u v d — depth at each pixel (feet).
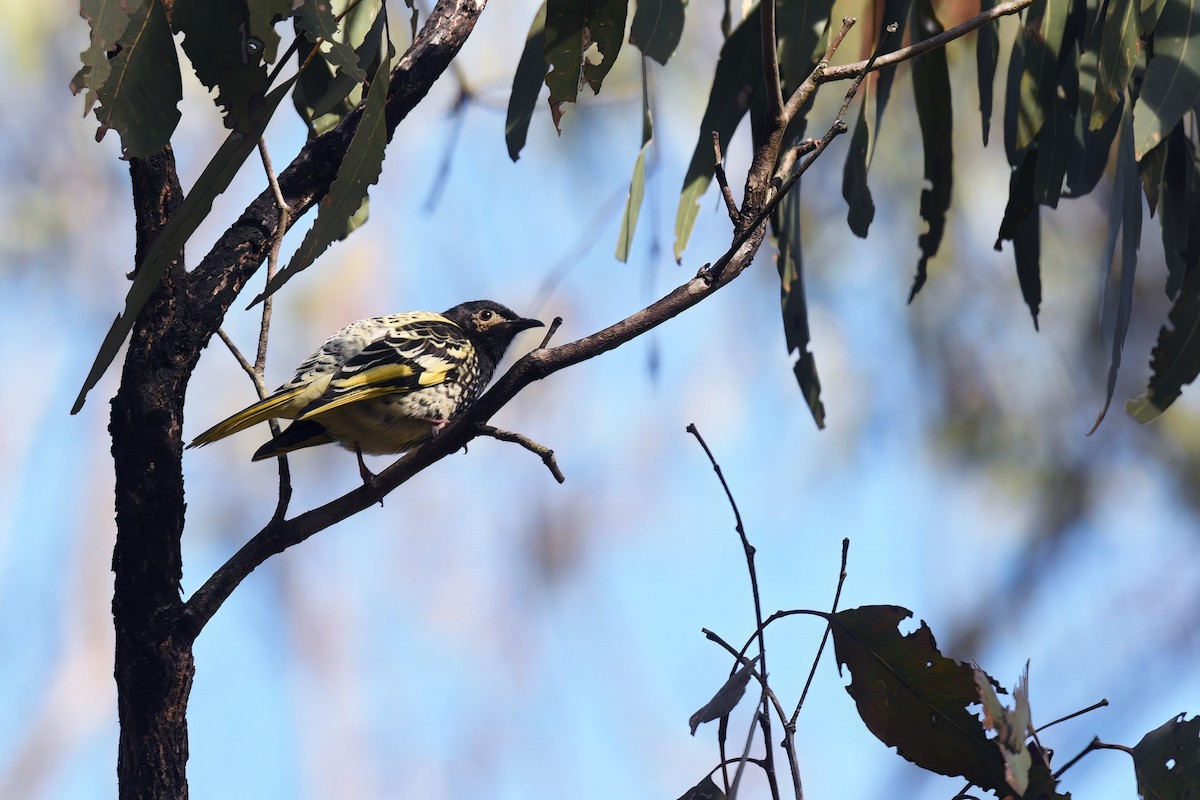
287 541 19.66
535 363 19.06
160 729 19.03
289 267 17.19
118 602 19.25
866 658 18.92
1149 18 22.81
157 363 19.42
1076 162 27.73
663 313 19.07
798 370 27.89
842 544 18.88
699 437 18.06
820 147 18.20
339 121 24.80
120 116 17.20
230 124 17.79
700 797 17.31
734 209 19.06
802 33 26.58
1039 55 26.32
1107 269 27.25
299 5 17.17
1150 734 17.88
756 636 17.54
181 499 19.54
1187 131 29.12
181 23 17.48
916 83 28.78
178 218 17.60
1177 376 26.27
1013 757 16.29
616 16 19.65
